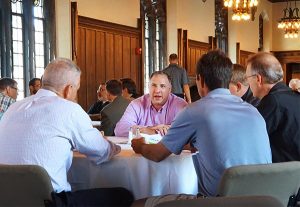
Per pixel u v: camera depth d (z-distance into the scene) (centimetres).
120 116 504
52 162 251
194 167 264
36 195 232
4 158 254
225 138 241
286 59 2281
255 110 255
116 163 281
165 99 395
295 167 227
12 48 849
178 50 1372
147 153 265
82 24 1009
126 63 1173
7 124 259
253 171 216
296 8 2172
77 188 292
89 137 264
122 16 1156
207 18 1603
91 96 1045
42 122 254
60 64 271
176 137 252
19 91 867
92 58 1046
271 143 288
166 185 276
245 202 142
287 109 283
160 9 1345
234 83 369
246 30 1966
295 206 239
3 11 829
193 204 144
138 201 268
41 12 916
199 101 253
